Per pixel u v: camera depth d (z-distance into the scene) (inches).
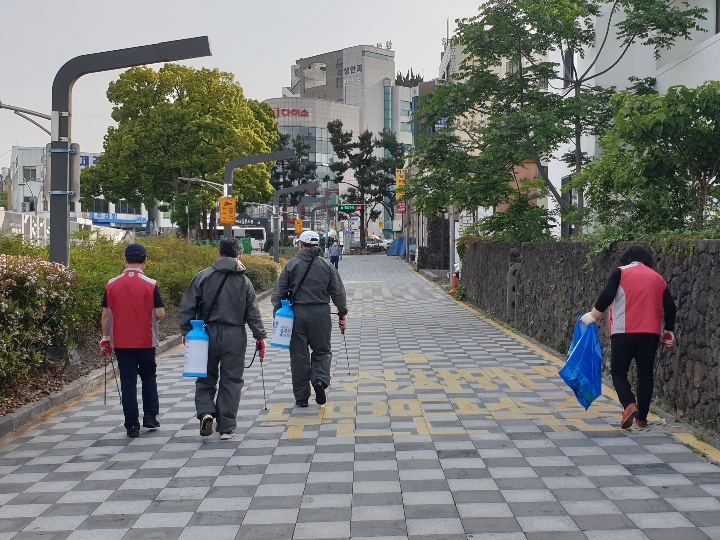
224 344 273.6
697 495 198.7
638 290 267.7
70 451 257.0
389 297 1035.9
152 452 254.4
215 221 2357.3
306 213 3663.9
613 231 394.9
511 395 341.7
